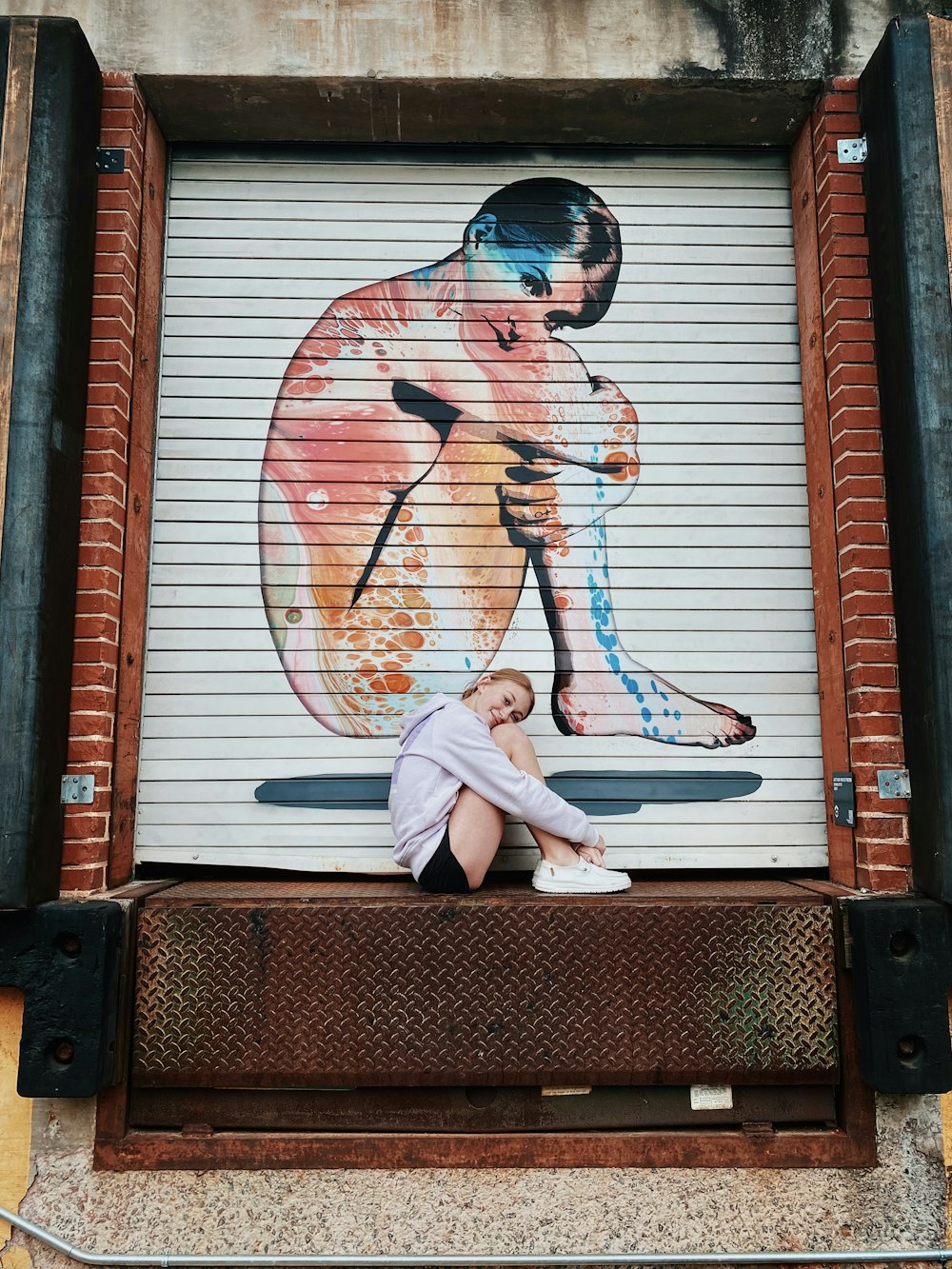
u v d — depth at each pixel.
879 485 3.06
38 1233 2.62
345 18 3.22
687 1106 2.76
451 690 3.32
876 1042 2.62
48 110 2.88
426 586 3.36
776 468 3.45
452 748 2.91
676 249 3.52
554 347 3.48
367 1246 2.65
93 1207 2.67
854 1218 2.70
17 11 3.19
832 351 3.18
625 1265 2.65
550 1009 2.70
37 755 2.66
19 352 2.77
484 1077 2.67
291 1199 2.68
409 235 3.50
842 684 3.10
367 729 3.28
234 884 3.08
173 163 3.50
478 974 2.70
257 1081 2.68
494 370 3.46
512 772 2.87
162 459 3.37
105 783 2.92
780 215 3.53
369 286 3.48
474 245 3.51
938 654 2.74
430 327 3.47
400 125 3.42
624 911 2.74
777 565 3.40
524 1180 2.70
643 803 3.28
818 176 3.30
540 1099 2.74
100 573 2.94
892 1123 2.74
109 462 2.98
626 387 3.47
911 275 2.89
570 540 3.40
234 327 3.44
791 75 3.24
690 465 3.44
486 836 2.89
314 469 3.39
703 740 3.31
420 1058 2.66
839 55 3.27
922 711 2.79
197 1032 2.69
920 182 2.92
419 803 2.93
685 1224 2.69
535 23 3.24
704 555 3.40
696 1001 2.72
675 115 3.39
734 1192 2.71
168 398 3.40
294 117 3.38
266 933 2.72
